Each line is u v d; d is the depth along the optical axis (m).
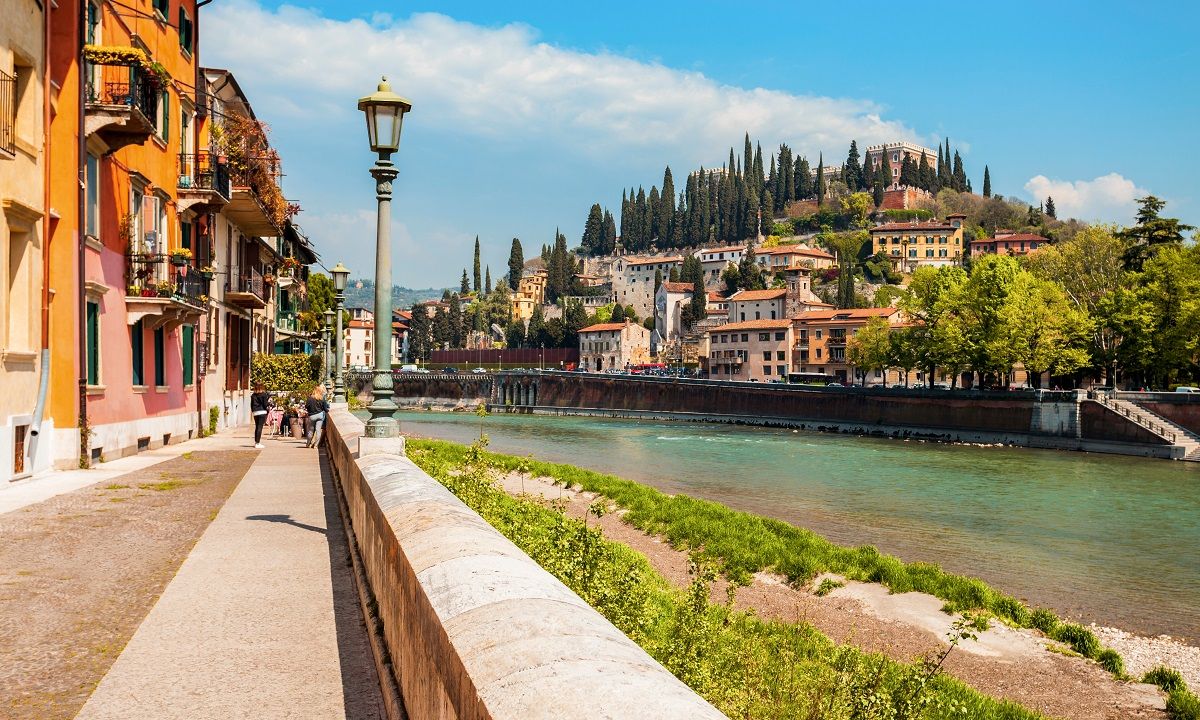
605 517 27.50
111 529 11.15
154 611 7.36
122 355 21.81
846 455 61.34
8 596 7.73
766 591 19.58
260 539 10.65
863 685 8.95
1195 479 48.38
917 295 86.19
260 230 39.69
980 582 20.16
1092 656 16.09
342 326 32.72
